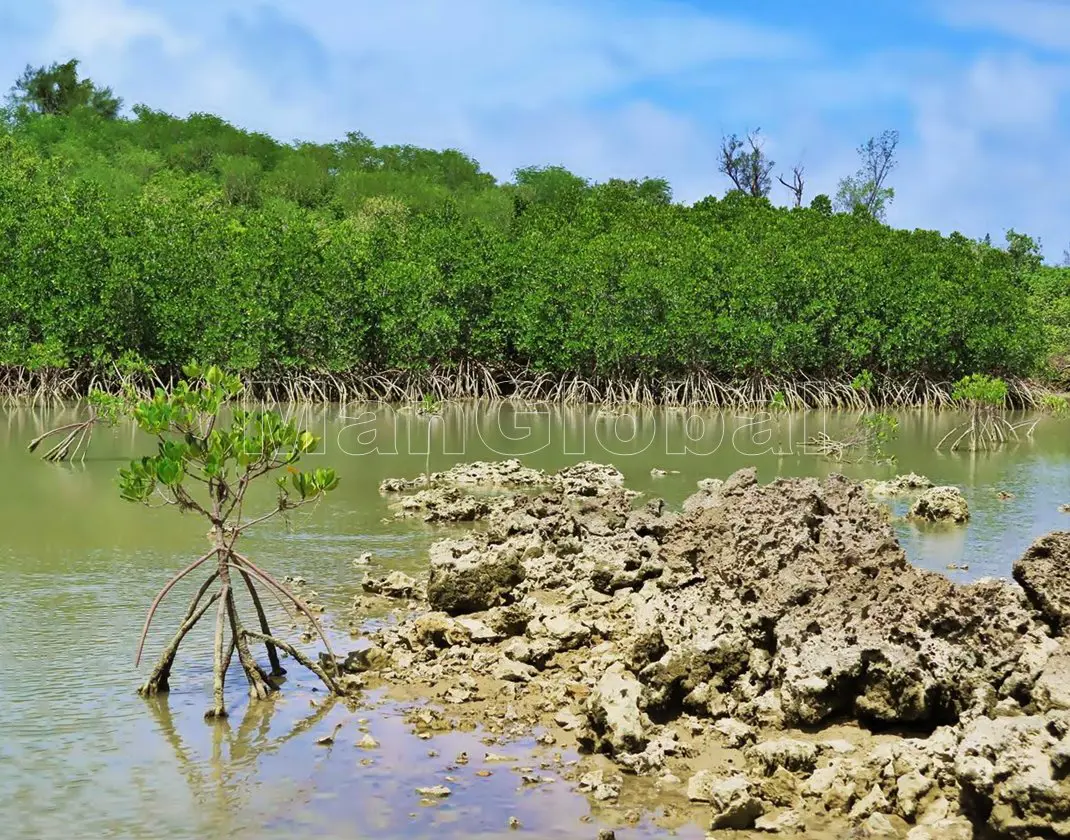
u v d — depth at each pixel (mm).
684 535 12180
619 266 38688
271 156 72250
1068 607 8789
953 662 8070
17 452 21781
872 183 69250
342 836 6805
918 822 6902
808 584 9211
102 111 83125
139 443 23344
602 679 8523
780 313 38625
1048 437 29531
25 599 11359
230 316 34781
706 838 6812
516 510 14562
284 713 8633
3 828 6836
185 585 11969
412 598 11695
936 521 16062
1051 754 6270
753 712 8312
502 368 39312
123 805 7156
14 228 34750
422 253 38938
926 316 38469
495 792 7375
